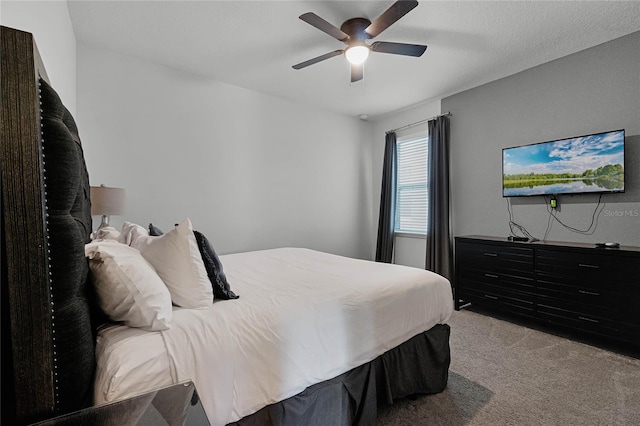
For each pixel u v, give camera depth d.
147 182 3.19
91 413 0.82
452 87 3.78
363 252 5.21
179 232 1.37
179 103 3.35
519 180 3.29
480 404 1.78
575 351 2.43
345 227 4.97
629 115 2.65
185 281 1.34
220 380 1.06
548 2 2.20
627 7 2.25
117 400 0.88
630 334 2.32
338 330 1.45
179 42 2.78
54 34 1.87
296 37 2.70
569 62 2.98
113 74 2.97
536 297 2.86
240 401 1.10
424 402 1.81
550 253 2.76
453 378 2.06
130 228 1.75
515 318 3.20
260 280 1.90
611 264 2.41
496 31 2.57
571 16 2.36
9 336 0.78
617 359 2.29
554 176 3.02
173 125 3.32
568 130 3.00
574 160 2.89
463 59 3.06
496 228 3.60
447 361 1.96
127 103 3.05
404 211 4.83
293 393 1.25
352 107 4.55
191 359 1.04
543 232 3.19
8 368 0.79
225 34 2.65
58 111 0.92
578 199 2.95
